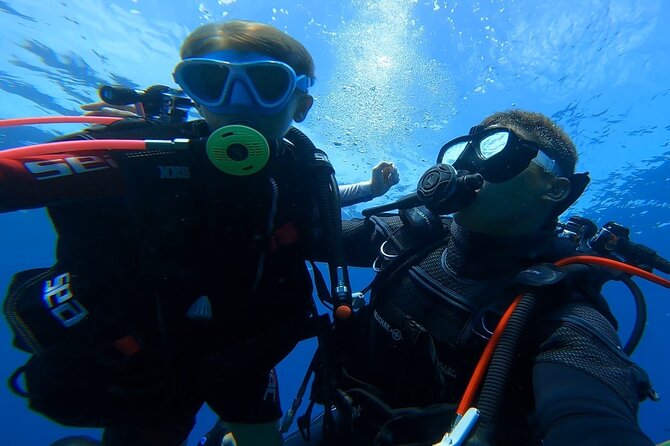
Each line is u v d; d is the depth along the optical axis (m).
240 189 0.42
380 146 2.34
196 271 0.43
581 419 0.28
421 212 0.56
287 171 0.50
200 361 0.47
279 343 0.51
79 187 0.36
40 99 2.43
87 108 0.57
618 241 0.54
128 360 0.42
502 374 0.33
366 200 0.82
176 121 0.52
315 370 0.55
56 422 0.46
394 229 0.58
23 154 0.34
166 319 0.43
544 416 0.30
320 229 0.55
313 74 0.55
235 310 0.47
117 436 0.55
